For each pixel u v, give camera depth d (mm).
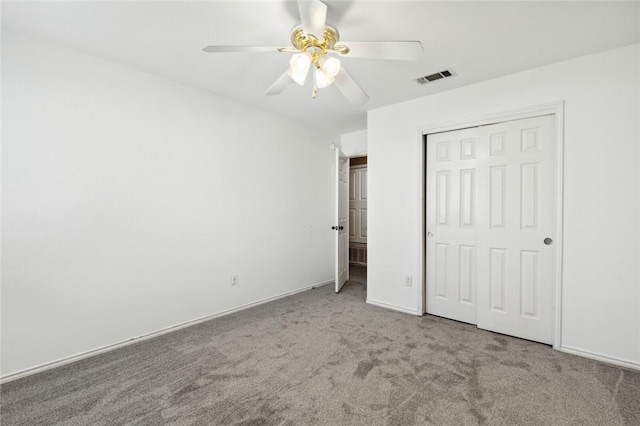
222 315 3102
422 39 2006
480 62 2328
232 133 3219
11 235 1936
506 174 2621
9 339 1926
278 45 2127
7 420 1550
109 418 1562
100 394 1762
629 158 2072
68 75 2146
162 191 2658
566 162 2295
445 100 2918
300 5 1348
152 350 2318
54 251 2092
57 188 2105
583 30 1897
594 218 2191
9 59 1925
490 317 2703
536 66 2398
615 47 2104
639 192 2043
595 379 1911
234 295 3234
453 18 1776
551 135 2400
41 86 2037
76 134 2184
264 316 3070
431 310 3129
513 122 2582
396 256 3279
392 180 3307
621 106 2098
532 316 2498
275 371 2004
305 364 2094
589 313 2209
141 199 2523
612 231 2131
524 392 1773
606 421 1535
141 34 1981
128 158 2445
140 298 2514
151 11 1740
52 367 2061
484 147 2734
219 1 1646
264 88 2891
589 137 2207
